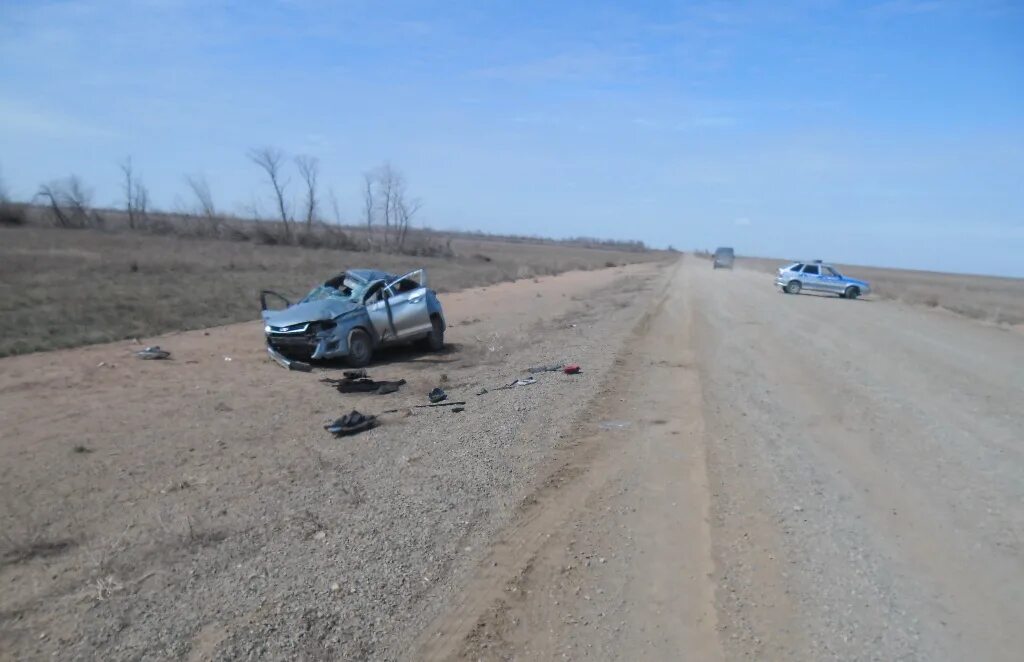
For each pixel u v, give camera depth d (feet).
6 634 14.14
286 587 16.14
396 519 20.26
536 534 19.61
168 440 27.68
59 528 19.26
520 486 23.31
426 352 52.16
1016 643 14.57
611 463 26.21
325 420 31.53
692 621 15.29
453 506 21.38
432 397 35.76
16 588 15.99
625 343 58.59
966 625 15.26
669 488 23.76
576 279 168.55
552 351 53.67
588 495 22.84
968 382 45.34
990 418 35.06
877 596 16.49
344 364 46.44
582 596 16.29
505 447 27.63
